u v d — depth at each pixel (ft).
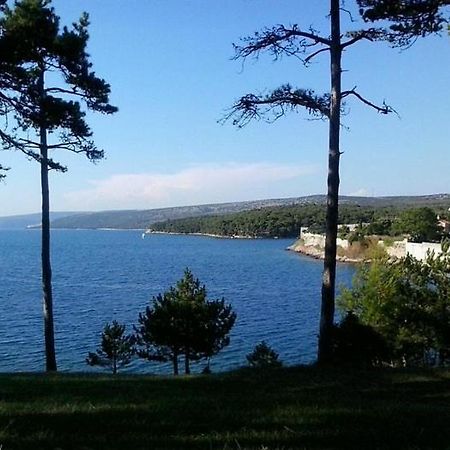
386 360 46.78
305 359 116.78
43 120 51.70
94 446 19.45
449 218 424.87
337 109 40.52
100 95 56.34
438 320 59.36
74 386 34.71
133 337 94.12
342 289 66.54
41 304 196.34
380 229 400.88
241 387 33.73
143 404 27.63
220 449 18.89
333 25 40.14
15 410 26.03
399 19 38.17
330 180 41.09
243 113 41.60
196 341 79.15
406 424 22.82
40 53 52.26
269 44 40.27
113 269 348.79
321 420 23.54
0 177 54.95
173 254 497.46
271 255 473.26
